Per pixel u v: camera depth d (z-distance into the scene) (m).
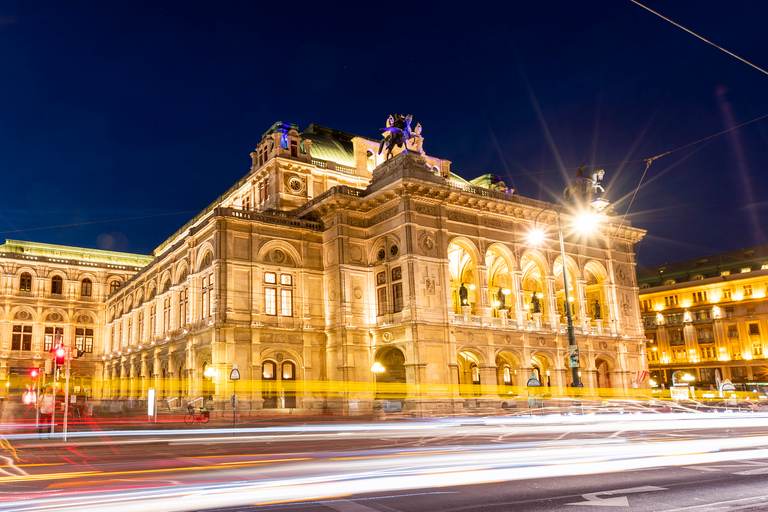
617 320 64.44
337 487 12.45
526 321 56.84
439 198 52.62
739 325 85.62
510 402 52.53
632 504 10.23
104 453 23.16
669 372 92.44
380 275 53.53
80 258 95.69
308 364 52.25
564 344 58.97
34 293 88.62
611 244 66.81
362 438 28.94
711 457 16.73
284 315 52.53
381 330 52.00
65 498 11.70
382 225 53.72
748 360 83.69
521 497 11.06
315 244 55.53
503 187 69.56
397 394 51.03
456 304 64.50
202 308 53.69
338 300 52.66
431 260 51.44
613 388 63.06
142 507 10.53
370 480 13.35
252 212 52.19
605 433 28.12
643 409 57.03
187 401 52.25
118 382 78.25
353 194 54.78
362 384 51.62
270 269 52.41
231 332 48.88
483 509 10.07
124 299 80.75
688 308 91.38
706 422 36.78
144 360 67.31
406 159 52.31
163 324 63.62
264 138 64.19
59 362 28.88
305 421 44.00
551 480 13.00
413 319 48.81
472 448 20.95
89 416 50.03
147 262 100.62
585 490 11.70
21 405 72.94
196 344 52.69
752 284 85.50
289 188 60.81
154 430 36.84
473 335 52.66
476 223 55.84
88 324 91.44
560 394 56.88
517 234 58.66
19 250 92.25
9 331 85.81
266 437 30.27
